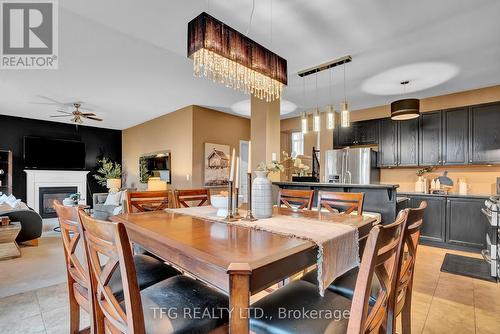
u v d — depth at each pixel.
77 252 3.16
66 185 6.96
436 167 4.60
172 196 2.58
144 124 6.97
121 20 2.27
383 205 3.20
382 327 1.19
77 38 2.76
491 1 2.04
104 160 7.43
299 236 1.26
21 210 3.86
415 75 3.59
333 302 1.16
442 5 2.08
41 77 3.81
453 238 3.90
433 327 1.90
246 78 2.47
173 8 2.10
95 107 5.52
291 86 4.02
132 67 3.47
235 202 1.82
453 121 4.20
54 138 6.87
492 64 3.23
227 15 2.20
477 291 2.48
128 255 0.84
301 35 2.53
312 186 3.77
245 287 0.87
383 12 2.17
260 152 3.96
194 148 5.41
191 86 4.20
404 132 4.69
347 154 4.97
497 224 2.76
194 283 1.33
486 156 3.89
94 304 1.19
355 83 3.90
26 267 3.03
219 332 1.05
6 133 6.23
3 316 1.99
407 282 1.41
